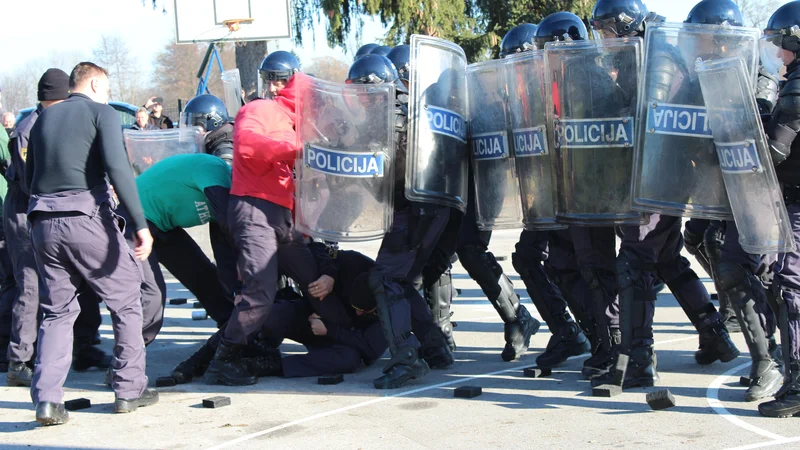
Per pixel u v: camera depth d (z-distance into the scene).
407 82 5.48
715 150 4.22
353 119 4.75
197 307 8.54
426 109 4.78
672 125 4.26
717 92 4.02
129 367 4.57
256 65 18.00
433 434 4.01
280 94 5.14
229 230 5.10
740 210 4.06
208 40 16.41
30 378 5.27
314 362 5.36
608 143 4.51
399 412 4.42
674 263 5.15
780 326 4.13
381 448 3.83
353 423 4.24
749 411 4.20
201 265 5.81
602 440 3.83
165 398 4.87
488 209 5.17
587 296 5.23
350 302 5.37
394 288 4.94
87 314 5.71
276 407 4.61
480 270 5.56
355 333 5.51
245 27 16.36
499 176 5.10
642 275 4.67
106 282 4.46
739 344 5.84
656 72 4.28
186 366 5.29
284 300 5.66
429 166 4.79
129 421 4.39
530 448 3.76
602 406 4.38
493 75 5.02
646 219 4.52
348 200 4.80
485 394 4.73
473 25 19.55
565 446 3.76
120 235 4.47
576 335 5.38
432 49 4.81
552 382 4.98
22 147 5.18
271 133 5.00
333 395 4.84
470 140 5.12
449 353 5.50
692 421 4.07
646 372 4.73
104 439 4.10
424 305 5.47
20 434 4.23
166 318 8.01
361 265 5.57
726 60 3.94
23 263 5.26
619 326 4.81
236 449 3.88
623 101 4.48
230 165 5.77
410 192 4.74
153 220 5.40
